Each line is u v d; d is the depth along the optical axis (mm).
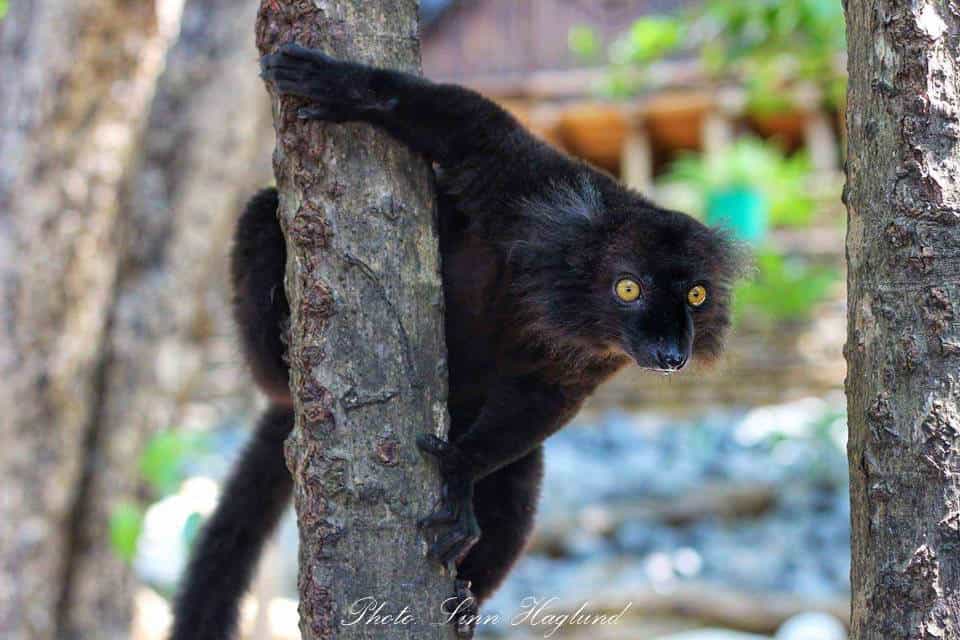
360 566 2912
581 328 3727
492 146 3629
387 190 3084
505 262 3727
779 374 10438
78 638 6309
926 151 2670
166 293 6527
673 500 9391
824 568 8539
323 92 3064
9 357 5980
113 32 6082
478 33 12664
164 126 6609
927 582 2598
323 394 2941
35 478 6059
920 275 2654
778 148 11398
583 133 12234
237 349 4180
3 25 6297
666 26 7887
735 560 8625
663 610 8039
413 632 2938
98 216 6164
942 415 2613
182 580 4391
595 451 10312
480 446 3652
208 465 8727
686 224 3818
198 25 6719
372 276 3002
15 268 5984
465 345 3828
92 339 6238
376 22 3203
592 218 3732
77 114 6074
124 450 6430
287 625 7062
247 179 7211
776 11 7168
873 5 2771
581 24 12438
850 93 2854
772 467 9664
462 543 3156
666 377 4090
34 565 6059
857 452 2756
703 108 11352
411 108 3189
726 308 4078
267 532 4453
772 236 10523
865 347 2732
